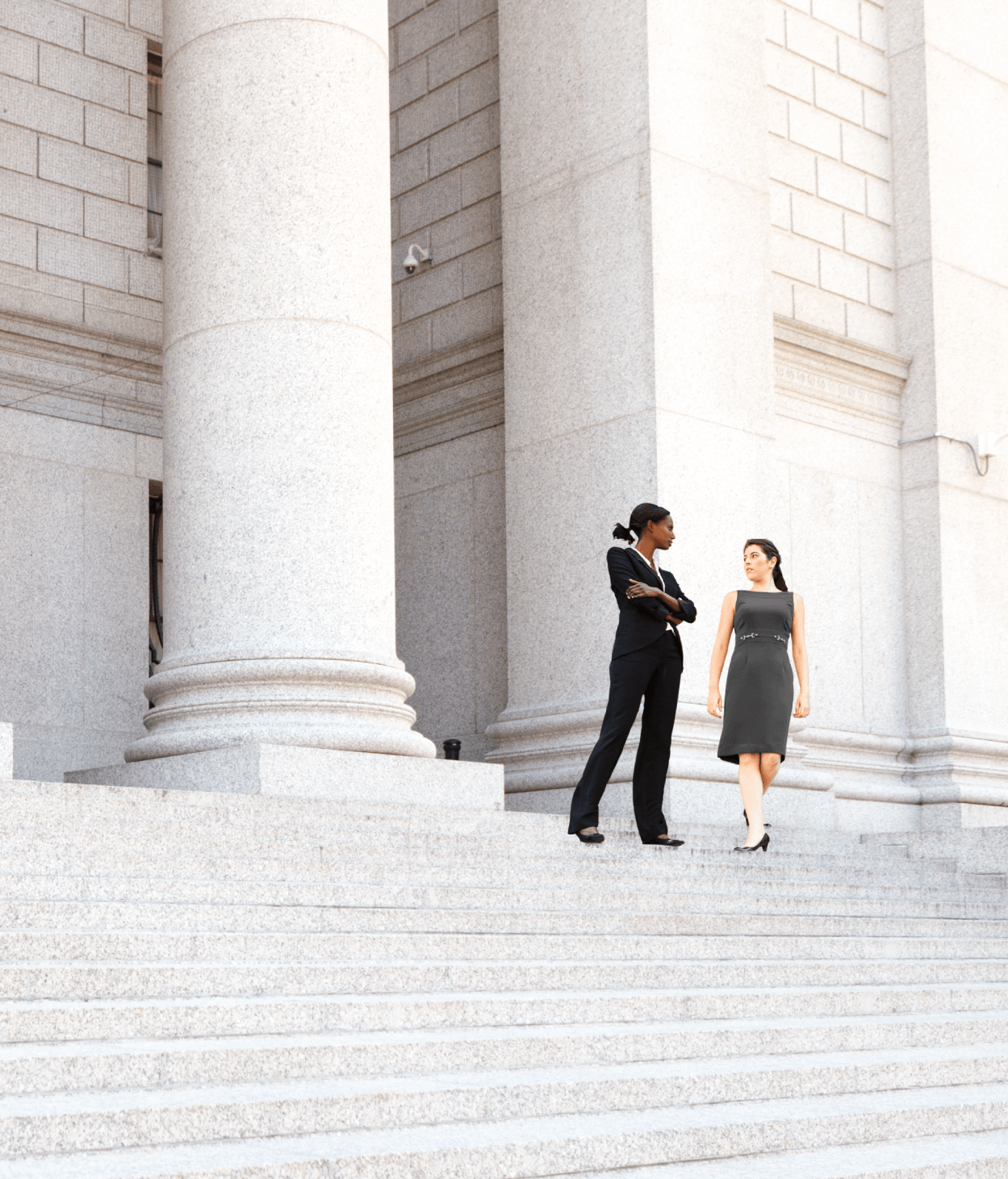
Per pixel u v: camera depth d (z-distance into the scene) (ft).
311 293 32.81
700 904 26.20
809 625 47.16
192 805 25.72
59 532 42.16
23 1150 12.00
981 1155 15.20
